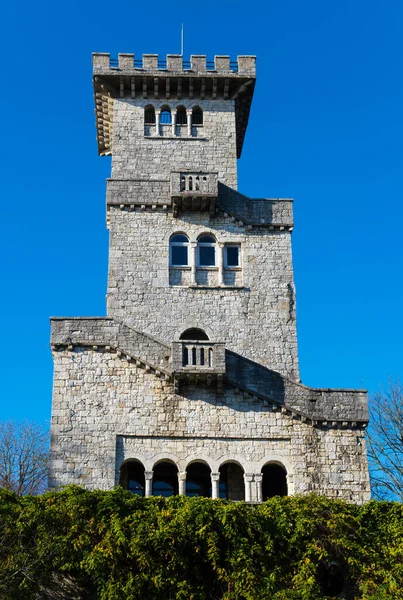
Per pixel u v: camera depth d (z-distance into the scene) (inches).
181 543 1267.2
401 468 2180.1
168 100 2036.2
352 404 1574.8
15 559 1200.8
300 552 1299.2
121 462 1528.1
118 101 2020.2
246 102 2085.4
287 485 1529.3
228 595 1244.5
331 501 1362.0
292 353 1749.5
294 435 1552.7
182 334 1756.9
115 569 1242.0
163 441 1545.3
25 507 1273.4
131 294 1774.1
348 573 1314.0
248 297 1788.9
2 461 2434.8
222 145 1995.6
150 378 1581.0
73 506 1282.0
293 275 1815.9
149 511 1298.0
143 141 1984.5
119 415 1552.7
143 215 1843.0
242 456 1539.1
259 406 1571.1
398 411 2244.1
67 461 1515.7
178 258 1820.9
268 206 1867.6
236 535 1282.0
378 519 1362.0
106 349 1594.5
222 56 2036.2
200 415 1560.0
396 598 1255.5
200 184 1824.6
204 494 1590.8
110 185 1851.6
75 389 1565.0
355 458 1541.6
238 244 1841.8
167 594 1240.8
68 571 1256.8
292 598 1226.0
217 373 1553.9
